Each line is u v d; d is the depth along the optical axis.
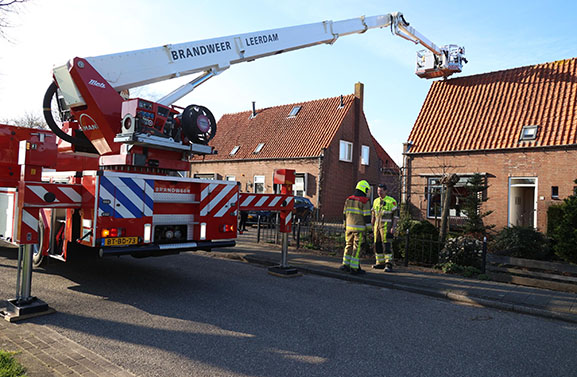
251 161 25.47
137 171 6.09
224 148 27.55
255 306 5.44
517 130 14.12
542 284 6.69
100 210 5.09
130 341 4.09
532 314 5.48
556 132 13.28
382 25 13.07
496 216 14.05
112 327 4.48
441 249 8.52
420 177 15.75
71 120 6.85
